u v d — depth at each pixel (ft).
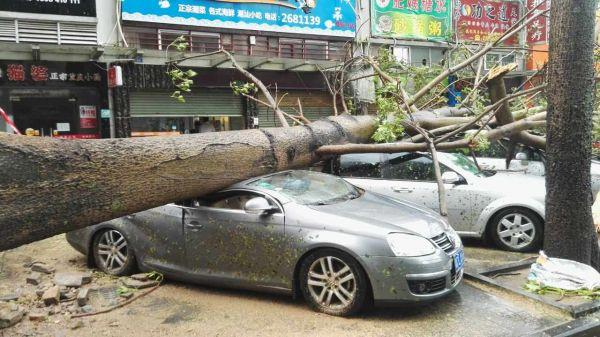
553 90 16.78
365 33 51.11
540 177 23.62
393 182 23.48
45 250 23.18
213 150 16.58
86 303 16.49
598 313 15.06
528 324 14.52
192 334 14.26
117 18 39.06
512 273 18.85
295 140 20.15
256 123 46.14
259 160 18.42
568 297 16.12
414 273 14.38
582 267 16.56
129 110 40.22
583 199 16.83
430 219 16.38
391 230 14.85
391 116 24.47
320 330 14.25
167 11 41.04
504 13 58.29
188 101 43.32
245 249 16.47
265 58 42.42
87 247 20.04
